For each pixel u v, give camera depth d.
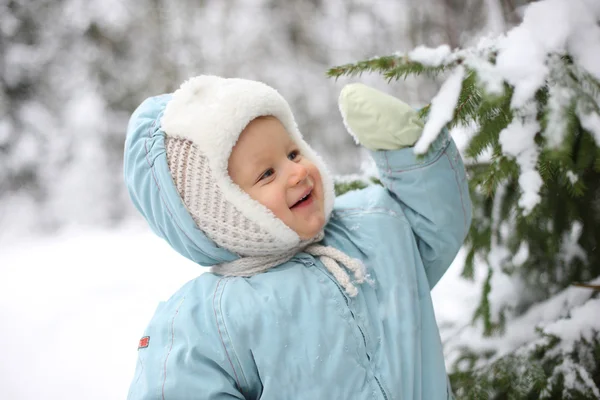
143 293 4.06
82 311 3.88
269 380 1.08
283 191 1.14
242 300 1.13
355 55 6.07
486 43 1.20
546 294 1.54
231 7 6.69
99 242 5.82
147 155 1.20
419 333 1.19
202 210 1.15
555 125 1.02
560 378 1.32
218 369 1.10
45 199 6.78
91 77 6.92
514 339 1.47
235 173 1.14
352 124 1.19
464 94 1.11
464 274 1.61
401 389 1.13
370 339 1.16
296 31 6.46
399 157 1.18
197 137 1.13
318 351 1.10
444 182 1.19
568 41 1.11
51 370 3.15
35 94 6.97
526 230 1.45
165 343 1.13
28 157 6.75
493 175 1.11
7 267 5.27
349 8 6.19
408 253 1.23
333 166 6.09
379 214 1.27
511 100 1.09
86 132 6.80
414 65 1.16
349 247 1.26
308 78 6.33
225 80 1.19
